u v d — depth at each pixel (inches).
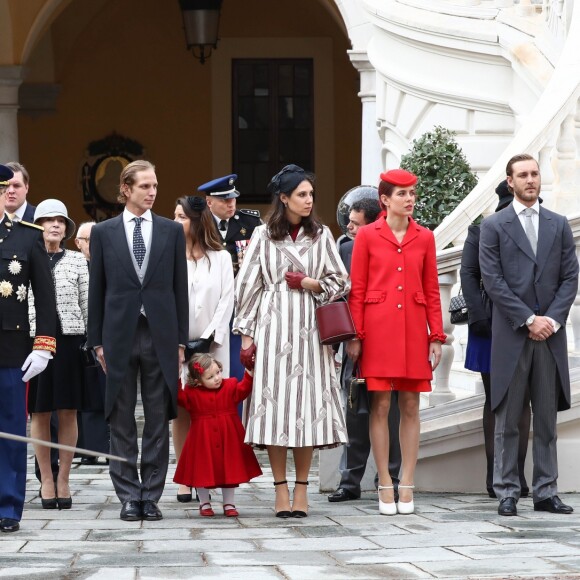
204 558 455.2
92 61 1657.2
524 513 556.1
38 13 1428.4
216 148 1674.5
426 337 572.1
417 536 498.9
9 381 533.6
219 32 1667.1
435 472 633.0
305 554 461.4
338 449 644.1
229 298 625.0
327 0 1552.7
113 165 1662.2
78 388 606.2
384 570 428.5
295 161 1681.8
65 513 583.5
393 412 612.1
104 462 795.4
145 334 562.3
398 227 574.6
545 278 559.2
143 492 562.3
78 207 1660.9
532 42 911.0
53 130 1656.0
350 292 571.2
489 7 989.8
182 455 569.9
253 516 566.3
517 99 943.7
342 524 535.2
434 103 1000.9
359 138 1681.8
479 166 972.6
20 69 1435.8
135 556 460.1
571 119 747.4
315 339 559.5
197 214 625.6
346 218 626.5
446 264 638.5
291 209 564.4
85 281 626.5
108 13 1656.0
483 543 479.2
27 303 543.5
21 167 657.6
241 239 692.7
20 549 479.2
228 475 561.0
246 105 1676.9
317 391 556.4
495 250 563.8
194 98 1669.5
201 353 578.9
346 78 1678.2
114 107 1662.2
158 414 562.9
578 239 617.3
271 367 555.5
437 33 976.9
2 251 537.6
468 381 695.7
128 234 567.5
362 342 570.6
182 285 571.5
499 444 558.6
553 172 753.0
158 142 1667.1
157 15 1662.2
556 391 561.6
